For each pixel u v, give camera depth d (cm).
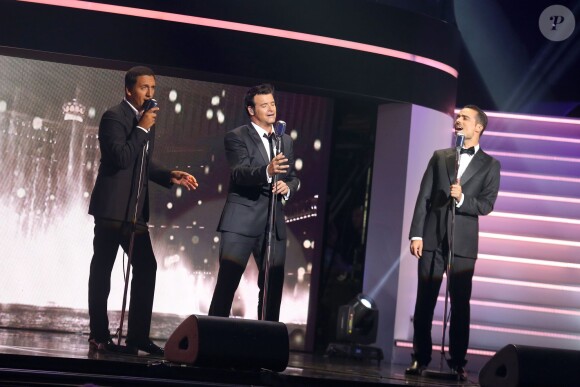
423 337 991
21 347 859
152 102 909
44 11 1070
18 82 1131
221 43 1102
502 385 812
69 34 1073
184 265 1177
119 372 781
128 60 1084
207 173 1179
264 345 791
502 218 1294
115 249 924
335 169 1210
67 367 770
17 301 1131
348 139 1212
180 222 1177
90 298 917
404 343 1143
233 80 1141
